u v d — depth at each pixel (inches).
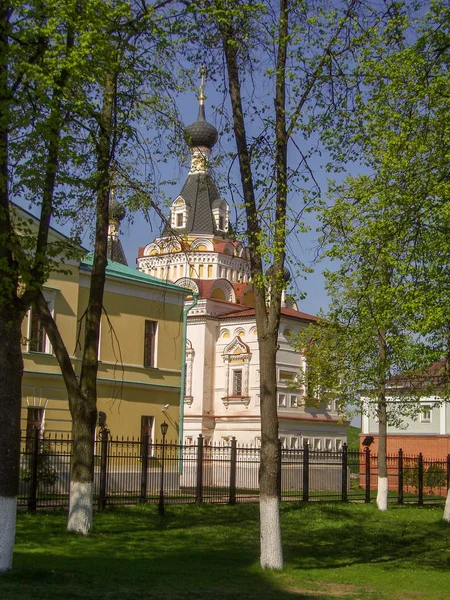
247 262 574.6
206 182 620.1
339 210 577.6
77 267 1146.0
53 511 797.9
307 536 781.3
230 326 2025.1
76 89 497.7
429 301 610.2
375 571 582.6
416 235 568.1
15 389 466.0
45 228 501.7
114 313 1217.4
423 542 793.6
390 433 1764.3
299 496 1155.9
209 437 1978.3
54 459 1047.6
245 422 1942.7
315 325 1229.7
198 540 681.6
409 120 551.2
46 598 407.5
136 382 1234.6
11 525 464.4
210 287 2103.8
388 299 622.8
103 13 489.4
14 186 482.3
